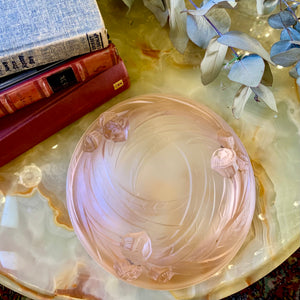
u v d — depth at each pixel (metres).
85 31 0.39
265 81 0.44
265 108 0.51
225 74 0.52
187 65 0.53
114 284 0.46
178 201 0.44
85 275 0.47
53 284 0.46
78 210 0.45
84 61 0.43
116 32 0.53
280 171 0.49
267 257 0.46
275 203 0.48
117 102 0.53
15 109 0.45
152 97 0.49
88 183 0.46
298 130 0.50
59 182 0.50
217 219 0.44
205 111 0.48
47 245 0.48
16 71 0.40
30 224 0.48
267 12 0.45
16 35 0.38
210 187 0.45
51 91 0.45
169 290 0.45
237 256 0.46
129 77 0.53
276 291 0.71
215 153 0.43
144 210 0.44
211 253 0.44
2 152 0.47
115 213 0.44
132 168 0.45
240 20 0.52
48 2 0.39
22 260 0.47
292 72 0.43
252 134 0.50
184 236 0.44
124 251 0.41
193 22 0.44
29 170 0.50
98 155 0.46
